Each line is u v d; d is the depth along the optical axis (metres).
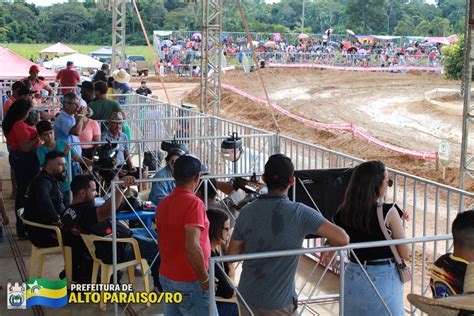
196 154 12.80
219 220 5.38
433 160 17.95
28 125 8.99
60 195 7.29
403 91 37.59
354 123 26.45
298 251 4.06
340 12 110.69
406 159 18.72
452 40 71.12
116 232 6.38
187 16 93.12
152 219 7.19
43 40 93.50
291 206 4.26
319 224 4.20
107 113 11.04
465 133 11.75
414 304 2.60
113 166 8.50
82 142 8.66
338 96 35.50
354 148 21.25
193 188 4.62
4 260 7.99
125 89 18.11
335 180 6.72
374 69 50.25
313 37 75.56
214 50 18.17
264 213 4.28
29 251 8.37
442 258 3.87
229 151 8.72
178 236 4.52
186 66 53.31
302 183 6.64
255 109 31.06
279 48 62.44
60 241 6.79
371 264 4.59
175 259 4.57
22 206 8.89
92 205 6.53
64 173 7.32
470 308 2.48
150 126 14.51
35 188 6.96
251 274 4.31
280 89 39.56
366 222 4.54
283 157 4.35
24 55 75.12
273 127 27.19
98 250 6.39
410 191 15.05
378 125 26.05
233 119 30.81
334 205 6.74
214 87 18.20
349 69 50.25
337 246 4.19
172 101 37.97
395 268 4.64
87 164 8.85
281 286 4.26
